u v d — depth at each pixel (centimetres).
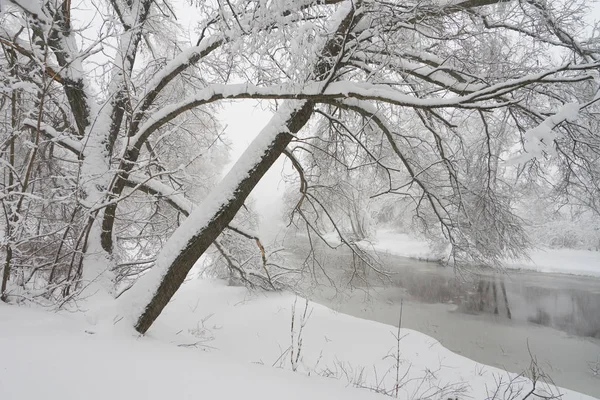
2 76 386
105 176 509
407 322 988
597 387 676
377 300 1177
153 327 473
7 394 165
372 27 422
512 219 784
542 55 587
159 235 717
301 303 942
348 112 693
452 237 702
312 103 498
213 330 746
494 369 646
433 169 750
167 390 197
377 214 1452
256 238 608
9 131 420
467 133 807
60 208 571
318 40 356
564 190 676
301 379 266
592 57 526
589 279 1527
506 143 719
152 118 510
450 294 1278
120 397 181
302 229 1062
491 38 566
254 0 348
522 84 349
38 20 414
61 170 541
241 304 930
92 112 533
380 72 468
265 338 710
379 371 595
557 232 1947
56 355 222
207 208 449
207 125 866
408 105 396
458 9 462
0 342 229
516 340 902
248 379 236
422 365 632
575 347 862
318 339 713
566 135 564
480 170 704
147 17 558
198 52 512
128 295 410
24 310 333
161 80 531
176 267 425
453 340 893
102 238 538
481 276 1538
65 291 412
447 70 492
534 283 1466
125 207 772
